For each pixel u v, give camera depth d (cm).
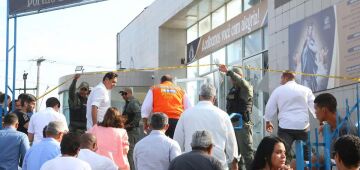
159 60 2330
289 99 780
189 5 2009
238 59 1828
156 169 659
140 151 668
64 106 2484
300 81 1324
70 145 569
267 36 1614
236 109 874
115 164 653
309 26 1288
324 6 1232
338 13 1177
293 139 778
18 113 941
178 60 2352
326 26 1222
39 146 678
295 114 777
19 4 1130
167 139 669
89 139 629
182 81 1895
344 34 1155
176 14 2139
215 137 652
